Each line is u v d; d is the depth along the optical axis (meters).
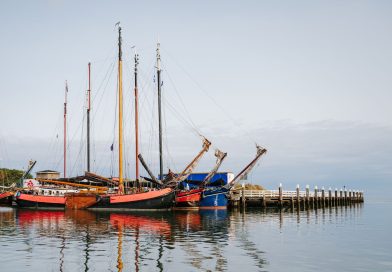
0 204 69.56
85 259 20.81
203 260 20.67
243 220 43.06
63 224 37.25
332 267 19.64
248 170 59.56
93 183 64.19
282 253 22.95
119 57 58.28
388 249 24.83
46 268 18.92
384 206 99.62
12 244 25.39
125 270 18.56
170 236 29.16
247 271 18.53
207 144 58.06
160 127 60.84
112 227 34.75
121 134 56.72
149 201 52.94
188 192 57.56
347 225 40.47
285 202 73.56
